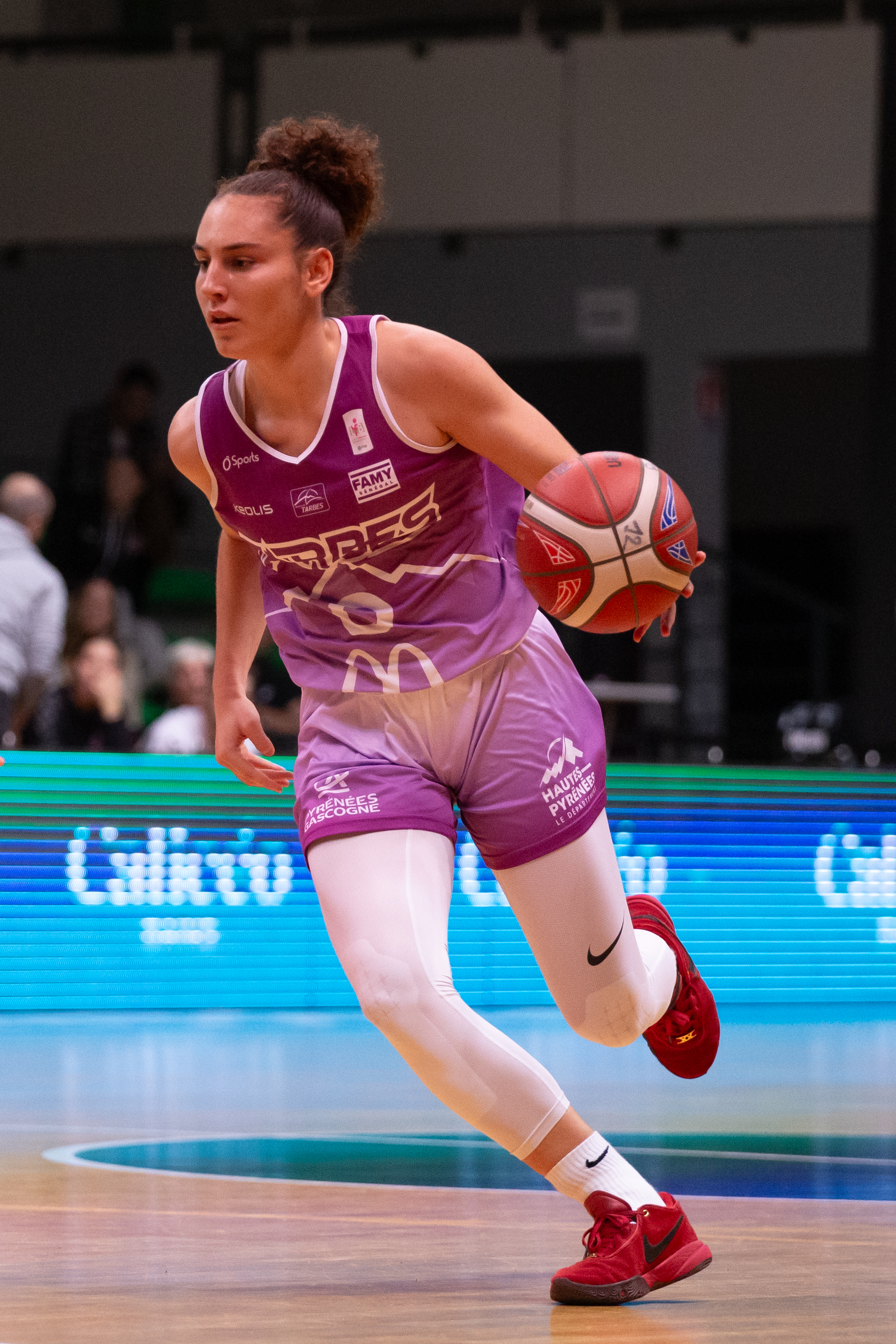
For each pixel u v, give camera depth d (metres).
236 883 10.22
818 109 21.50
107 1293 3.74
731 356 23.22
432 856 3.78
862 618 20.00
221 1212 4.69
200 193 21.92
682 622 19.94
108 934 9.93
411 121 22.05
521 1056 3.72
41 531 11.77
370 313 23.55
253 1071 7.62
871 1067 7.92
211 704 12.20
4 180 22.30
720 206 21.80
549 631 4.01
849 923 11.03
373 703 3.87
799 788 10.91
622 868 10.39
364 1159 5.55
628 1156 5.56
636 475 3.68
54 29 22.52
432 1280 3.89
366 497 3.70
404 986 3.62
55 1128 6.16
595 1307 3.62
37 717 12.21
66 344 23.11
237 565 4.22
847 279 22.84
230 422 3.75
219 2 22.73
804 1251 4.19
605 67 21.80
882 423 20.17
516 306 23.48
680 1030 4.38
